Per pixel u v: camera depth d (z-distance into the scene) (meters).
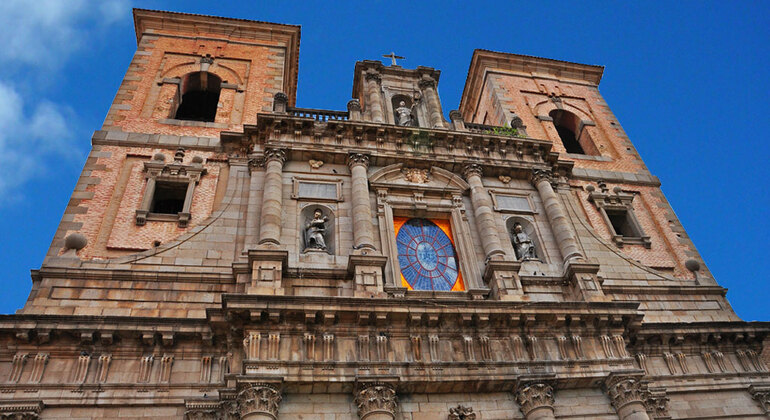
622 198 28.19
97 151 24.14
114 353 17.30
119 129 25.58
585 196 27.95
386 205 23.34
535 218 24.75
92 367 16.95
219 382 17.28
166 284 19.58
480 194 24.30
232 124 27.33
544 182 25.86
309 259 20.78
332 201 23.12
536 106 34.88
